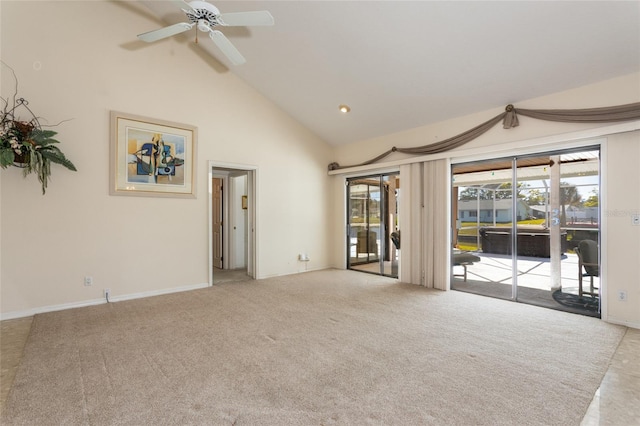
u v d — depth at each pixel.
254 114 5.77
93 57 4.18
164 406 1.98
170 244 4.82
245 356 2.69
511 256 4.52
